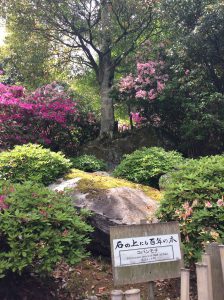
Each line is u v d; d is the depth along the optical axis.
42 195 3.71
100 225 4.69
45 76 11.73
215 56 8.53
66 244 3.37
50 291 3.84
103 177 6.06
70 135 10.02
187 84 8.35
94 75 12.51
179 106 8.93
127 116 13.25
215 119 7.79
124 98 9.72
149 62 9.19
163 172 6.62
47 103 9.62
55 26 10.60
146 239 2.96
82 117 10.36
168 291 3.91
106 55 10.95
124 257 2.87
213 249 2.84
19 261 3.12
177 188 4.07
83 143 10.34
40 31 10.71
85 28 10.69
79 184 5.52
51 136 9.65
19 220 3.26
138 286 4.06
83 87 13.53
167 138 9.40
